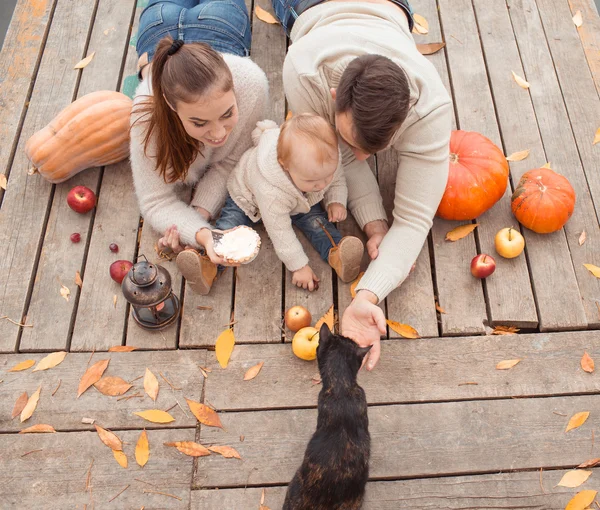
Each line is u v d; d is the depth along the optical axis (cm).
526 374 239
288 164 217
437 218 274
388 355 243
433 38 329
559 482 218
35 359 243
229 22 280
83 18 335
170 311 247
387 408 233
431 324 250
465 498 217
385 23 233
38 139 270
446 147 227
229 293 258
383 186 287
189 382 238
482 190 258
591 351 244
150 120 228
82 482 220
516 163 290
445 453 225
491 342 246
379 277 236
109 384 236
